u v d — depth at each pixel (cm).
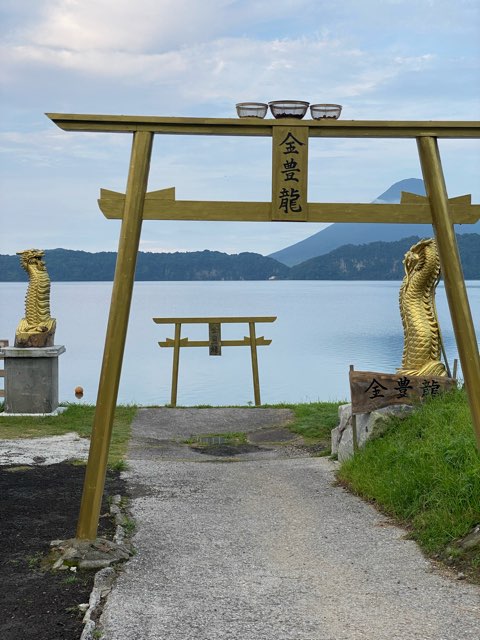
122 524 689
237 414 1451
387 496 737
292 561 598
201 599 516
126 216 609
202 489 855
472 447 700
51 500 774
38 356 1359
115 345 606
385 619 480
